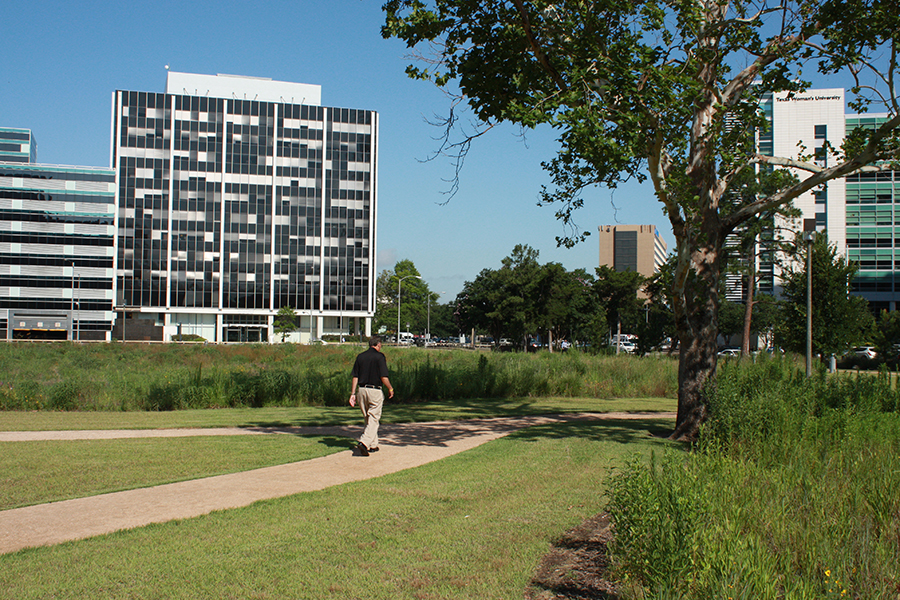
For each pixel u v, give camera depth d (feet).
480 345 366.02
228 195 317.83
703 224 42.22
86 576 15.57
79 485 25.14
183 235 312.91
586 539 19.02
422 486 25.30
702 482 18.15
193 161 314.55
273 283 320.29
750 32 38.27
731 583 13.07
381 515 21.17
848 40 37.96
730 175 43.11
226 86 328.08
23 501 22.66
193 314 315.78
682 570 13.37
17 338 294.87
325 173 328.49
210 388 59.26
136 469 28.22
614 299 205.36
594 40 35.70
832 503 18.69
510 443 36.55
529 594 14.94
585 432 42.45
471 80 40.09
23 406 55.21
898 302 243.40
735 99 42.55
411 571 16.28
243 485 25.40
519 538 18.93
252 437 38.17
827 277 98.02
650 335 133.90
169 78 322.55
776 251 112.06
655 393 79.25
